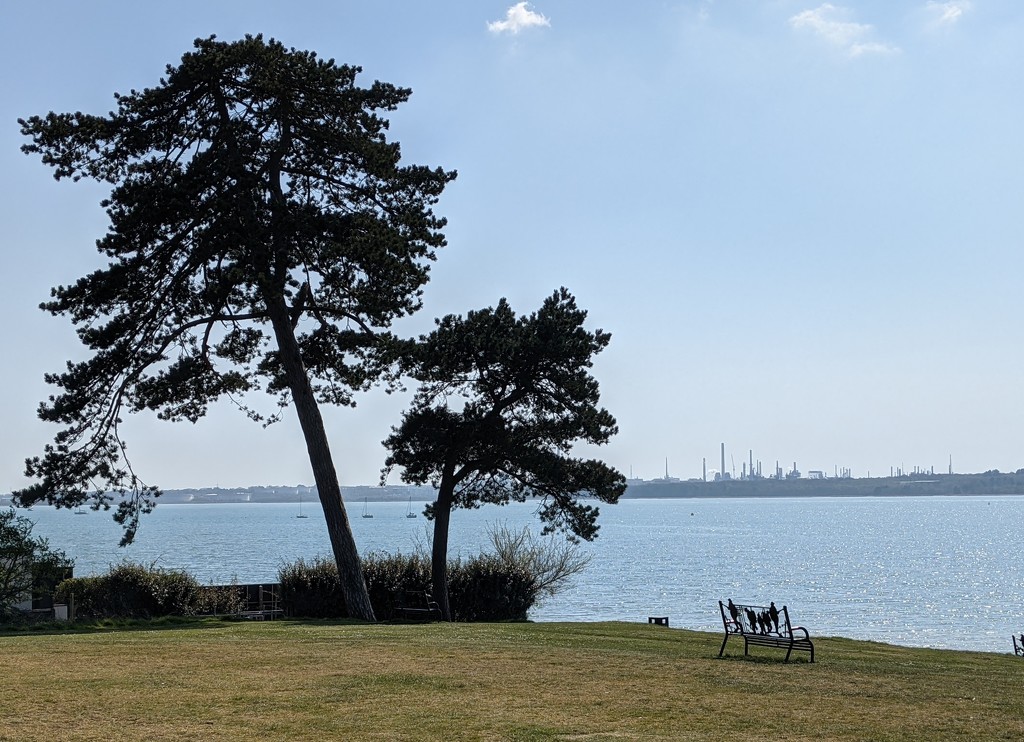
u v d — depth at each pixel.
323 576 34.06
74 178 33.09
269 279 31.03
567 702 14.18
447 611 36.06
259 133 33.25
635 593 76.25
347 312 35.69
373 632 24.19
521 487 39.03
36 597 29.00
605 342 38.94
